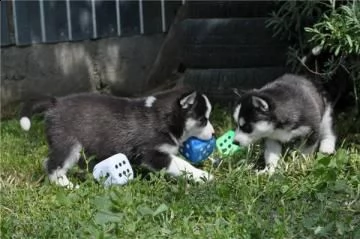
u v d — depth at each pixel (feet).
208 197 7.81
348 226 7.17
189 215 7.46
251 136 8.69
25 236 7.27
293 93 8.80
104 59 12.42
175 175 8.41
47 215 7.65
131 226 7.20
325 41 9.47
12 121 10.94
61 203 7.83
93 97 8.65
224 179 8.29
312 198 7.81
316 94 9.05
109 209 7.52
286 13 10.36
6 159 9.23
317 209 7.51
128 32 12.60
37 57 11.80
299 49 10.52
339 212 7.46
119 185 8.20
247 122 8.64
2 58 11.51
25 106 8.78
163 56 12.57
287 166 8.52
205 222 7.41
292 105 8.66
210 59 10.82
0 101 11.53
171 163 8.43
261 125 8.59
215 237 7.02
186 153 8.68
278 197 7.83
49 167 8.48
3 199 8.02
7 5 11.49
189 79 11.00
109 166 8.21
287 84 8.96
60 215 7.57
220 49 10.77
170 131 8.45
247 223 7.22
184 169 8.39
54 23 11.90
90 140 8.47
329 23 9.15
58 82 12.03
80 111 8.50
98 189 8.09
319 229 7.07
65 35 12.01
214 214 7.52
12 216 7.65
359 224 7.22
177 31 12.40
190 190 8.03
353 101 10.57
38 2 11.72
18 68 11.65
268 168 8.51
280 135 8.70
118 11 12.46
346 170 8.44
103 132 8.48
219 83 10.75
